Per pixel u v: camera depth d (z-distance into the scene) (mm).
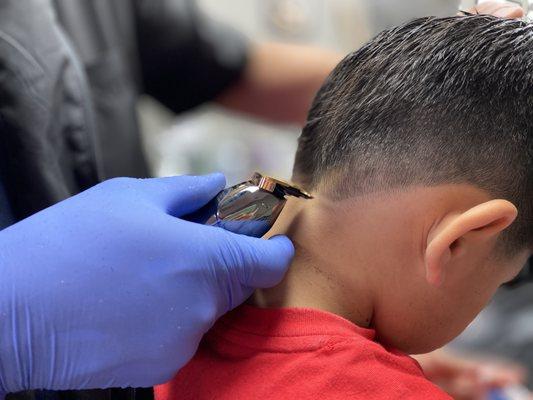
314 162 816
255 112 1798
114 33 1414
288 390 703
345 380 696
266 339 752
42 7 1056
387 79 769
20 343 692
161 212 766
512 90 741
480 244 757
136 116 1454
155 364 723
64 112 1088
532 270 1355
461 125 734
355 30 2066
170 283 722
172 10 1562
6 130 1000
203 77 1675
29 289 691
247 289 785
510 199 758
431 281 727
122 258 715
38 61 1032
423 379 727
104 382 726
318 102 852
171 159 2145
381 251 768
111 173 1387
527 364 1323
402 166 745
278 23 2145
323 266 793
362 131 766
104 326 702
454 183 737
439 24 799
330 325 744
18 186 1017
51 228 729
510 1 939
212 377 759
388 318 809
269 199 778
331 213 790
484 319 1391
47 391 856
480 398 1281
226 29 1674
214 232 759
